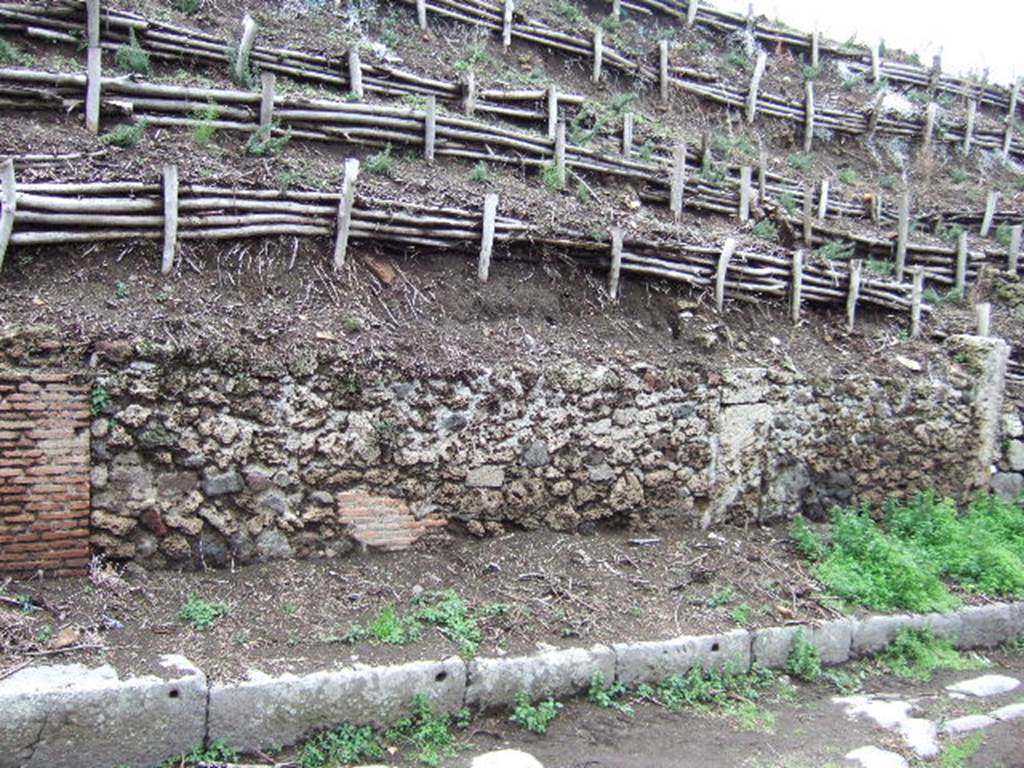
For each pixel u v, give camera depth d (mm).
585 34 11477
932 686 5996
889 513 7836
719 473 7035
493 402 6059
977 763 4902
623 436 6586
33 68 6875
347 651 4746
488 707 4848
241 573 5301
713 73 12422
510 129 8859
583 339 6859
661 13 13172
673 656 5410
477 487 6043
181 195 5855
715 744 4895
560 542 6277
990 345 8406
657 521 6797
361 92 8445
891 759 4832
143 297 5473
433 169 7895
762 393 7238
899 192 12359
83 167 5879
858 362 8062
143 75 7348
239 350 5320
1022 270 11203
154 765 4090
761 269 8086
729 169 10383
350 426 5617
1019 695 5930
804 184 10977
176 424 5152
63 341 4902
